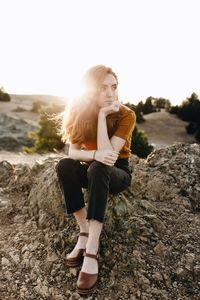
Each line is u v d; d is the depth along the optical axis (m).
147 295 2.90
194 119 66.50
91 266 2.82
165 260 3.20
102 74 3.11
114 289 2.98
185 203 4.08
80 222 3.12
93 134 3.26
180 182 4.28
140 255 3.22
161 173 4.43
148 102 77.88
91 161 3.12
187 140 54.09
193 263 3.14
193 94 71.81
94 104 3.19
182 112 68.12
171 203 4.12
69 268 3.19
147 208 3.87
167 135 56.69
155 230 3.53
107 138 3.04
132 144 20.11
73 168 3.00
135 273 3.06
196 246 3.35
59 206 3.82
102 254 3.27
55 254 3.40
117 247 3.30
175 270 3.10
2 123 44.22
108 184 2.85
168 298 2.87
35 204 4.19
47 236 3.62
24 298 3.02
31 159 9.61
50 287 3.07
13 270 3.32
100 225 2.81
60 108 29.23
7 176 5.46
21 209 4.33
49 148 22.17
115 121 3.20
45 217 3.88
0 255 3.52
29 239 3.67
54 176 4.10
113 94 3.18
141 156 20.16
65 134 3.38
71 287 3.03
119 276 3.08
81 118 3.17
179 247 3.34
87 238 3.14
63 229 3.64
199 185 4.25
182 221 3.75
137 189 4.34
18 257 3.46
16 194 4.78
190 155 4.59
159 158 4.72
